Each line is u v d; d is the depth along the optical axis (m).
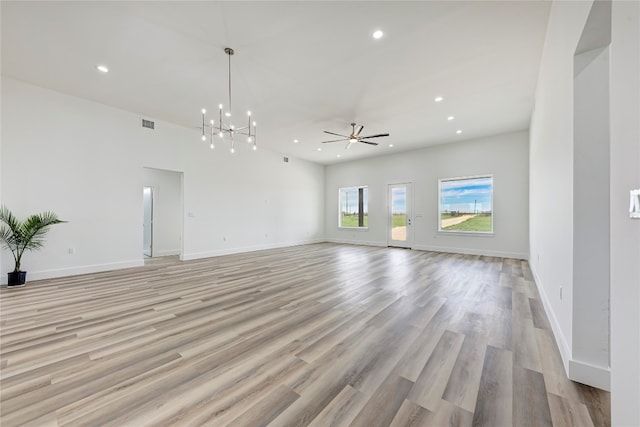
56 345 2.21
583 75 1.77
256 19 2.71
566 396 1.61
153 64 3.55
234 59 3.41
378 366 1.92
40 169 4.29
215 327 2.56
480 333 2.43
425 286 3.96
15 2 2.48
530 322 2.67
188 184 6.27
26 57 3.42
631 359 0.92
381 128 6.05
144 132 5.48
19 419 1.42
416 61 3.43
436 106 4.82
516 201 6.33
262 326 2.59
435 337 2.36
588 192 1.75
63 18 2.71
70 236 4.59
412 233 8.09
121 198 5.17
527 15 2.64
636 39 0.88
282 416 1.44
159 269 5.15
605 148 1.71
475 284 4.06
